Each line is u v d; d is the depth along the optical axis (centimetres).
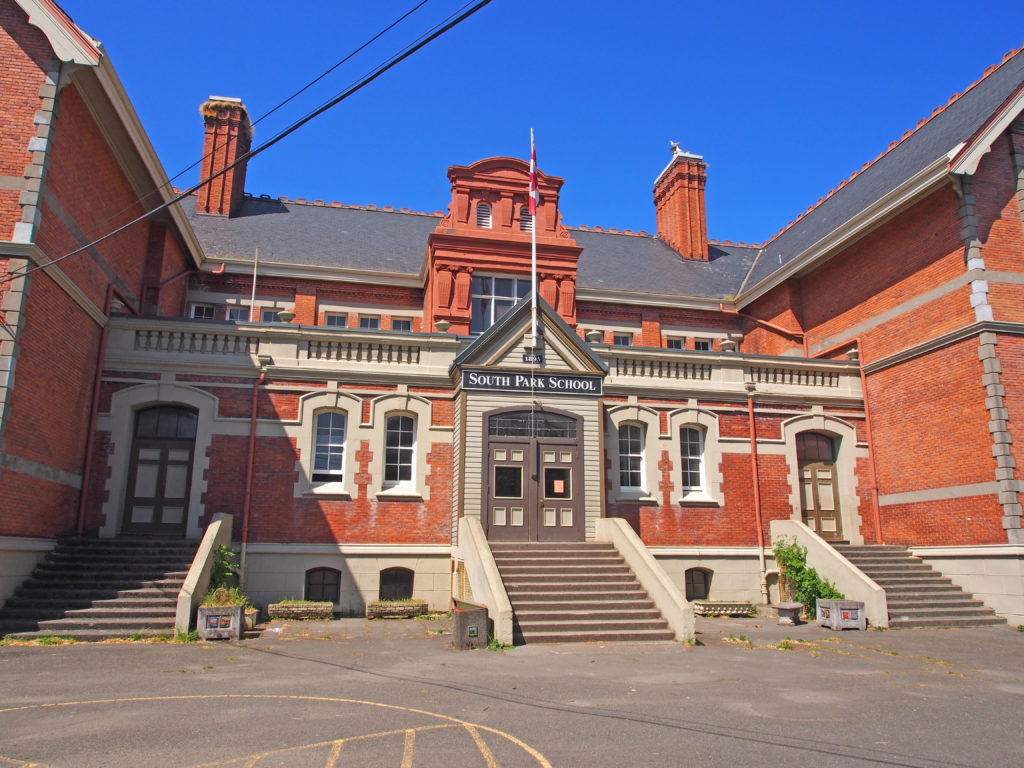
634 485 2030
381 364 1914
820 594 1800
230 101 2889
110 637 1320
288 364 1858
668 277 3048
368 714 809
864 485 2169
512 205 2489
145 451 1783
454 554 1788
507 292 2441
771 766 654
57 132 1523
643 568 1570
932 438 1995
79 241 1656
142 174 1908
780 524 2012
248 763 634
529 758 664
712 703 897
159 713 796
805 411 2167
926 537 1997
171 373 1800
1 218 1434
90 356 1725
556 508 1819
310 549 1775
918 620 1709
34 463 1477
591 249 3195
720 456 2069
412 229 3055
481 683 992
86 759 637
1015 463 1795
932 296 2025
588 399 1905
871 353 2234
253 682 969
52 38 1502
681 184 3381
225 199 2797
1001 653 1365
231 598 1423
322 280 2539
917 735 773
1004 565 1770
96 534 1691
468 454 1798
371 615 1706
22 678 976
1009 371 1852
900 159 2491
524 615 1424
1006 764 680
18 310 1395
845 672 1138
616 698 916
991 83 2227
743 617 1867
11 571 1405
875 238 2255
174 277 2250
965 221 1927
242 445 1798
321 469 1853
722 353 2130
